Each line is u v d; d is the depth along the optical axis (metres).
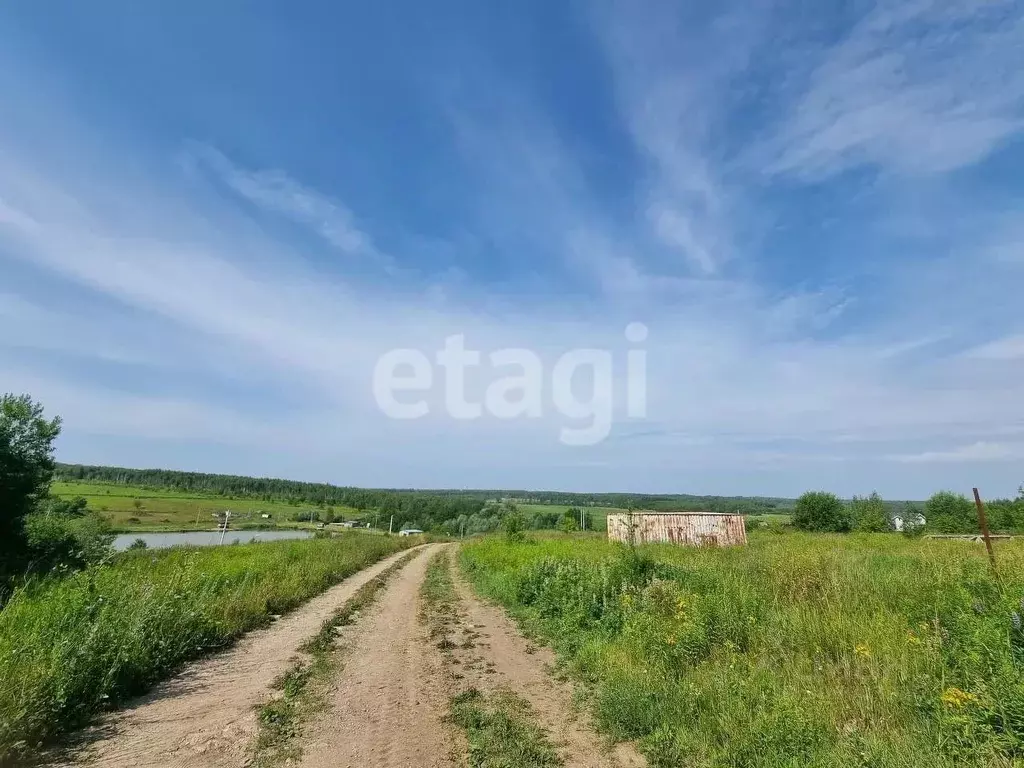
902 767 4.34
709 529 30.39
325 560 23.30
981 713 4.65
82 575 8.77
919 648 6.36
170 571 12.24
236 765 4.90
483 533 76.38
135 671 7.10
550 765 5.16
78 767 4.78
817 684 6.11
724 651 7.47
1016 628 5.65
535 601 13.79
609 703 6.39
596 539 35.03
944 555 13.85
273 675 7.81
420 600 16.16
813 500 52.88
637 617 9.14
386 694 7.17
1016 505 44.91
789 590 10.09
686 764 5.03
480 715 6.39
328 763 5.04
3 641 6.07
